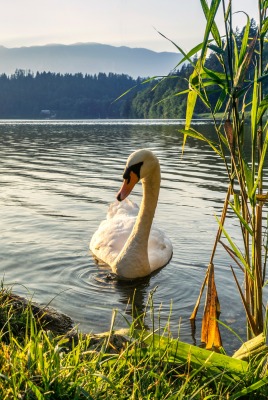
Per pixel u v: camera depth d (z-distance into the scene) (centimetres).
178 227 958
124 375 322
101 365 329
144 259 697
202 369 349
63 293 627
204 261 765
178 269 734
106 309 584
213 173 1714
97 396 285
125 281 689
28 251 795
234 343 495
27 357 304
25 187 1449
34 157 2369
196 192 1333
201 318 557
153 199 704
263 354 373
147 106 13100
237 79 364
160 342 361
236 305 594
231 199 1230
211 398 312
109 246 769
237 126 384
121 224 826
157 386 303
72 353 330
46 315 464
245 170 387
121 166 1953
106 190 1392
